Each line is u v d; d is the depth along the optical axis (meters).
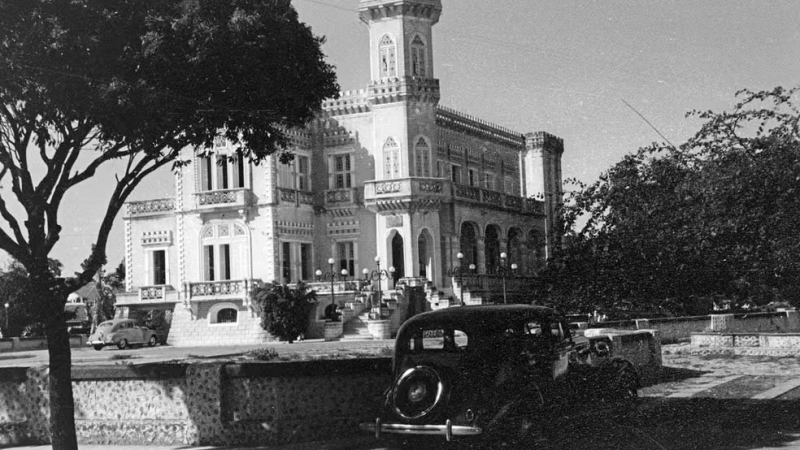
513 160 71.00
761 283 26.58
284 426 13.69
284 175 55.50
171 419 14.27
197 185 55.44
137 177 14.58
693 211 24.73
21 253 13.50
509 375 12.20
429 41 55.72
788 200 21.52
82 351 50.62
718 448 12.01
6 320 69.50
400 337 12.90
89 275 13.90
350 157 57.47
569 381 13.75
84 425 14.68
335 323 49.03
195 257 55.69
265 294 51.19
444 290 53.62
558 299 28.48
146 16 13.32
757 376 22.22
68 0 12.62
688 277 27.31
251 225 54.25
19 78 12.66
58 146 14.99
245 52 14.01
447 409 11.81
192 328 54.88
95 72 12.92
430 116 55.34
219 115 14.37
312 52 15.45
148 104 12.91
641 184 27.56
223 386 13.97
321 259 57.44
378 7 54.59
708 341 31.00
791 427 13.66
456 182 61.97
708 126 23.58
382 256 54.28
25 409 15.09
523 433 12.17
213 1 14.05
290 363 13.77
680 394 18.64
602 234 28.09
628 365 15.98
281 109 15.40
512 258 65.38
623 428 13.78
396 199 53.59
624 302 29.02
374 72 55.00
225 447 13.66
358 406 14.14
